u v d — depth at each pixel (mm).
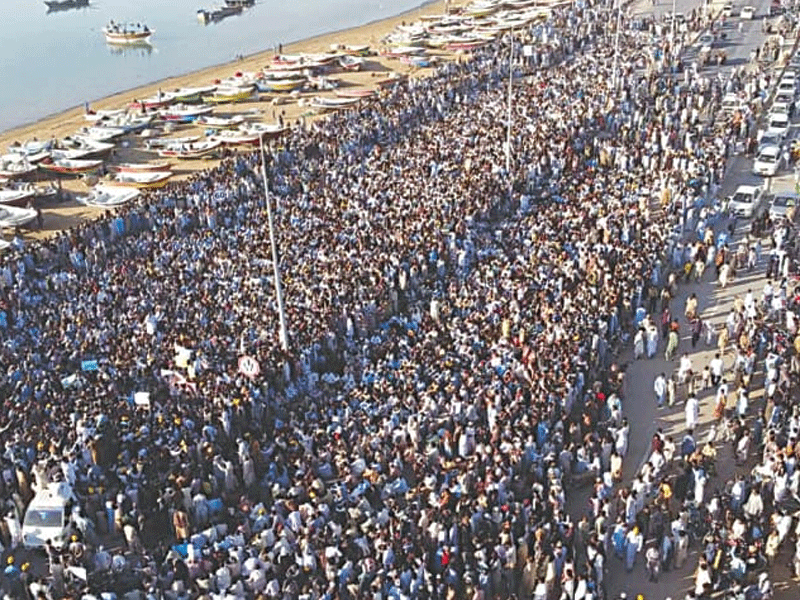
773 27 95062
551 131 60125
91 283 43000
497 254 43719
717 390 33781
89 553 25547
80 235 49594
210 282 41844
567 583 23172
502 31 108812
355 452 28828
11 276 44438
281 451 29297
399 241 44156
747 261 44000
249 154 63719
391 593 23109
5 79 109250
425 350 34812
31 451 29391
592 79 74438
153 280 42875
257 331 36500
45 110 94438
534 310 36750
